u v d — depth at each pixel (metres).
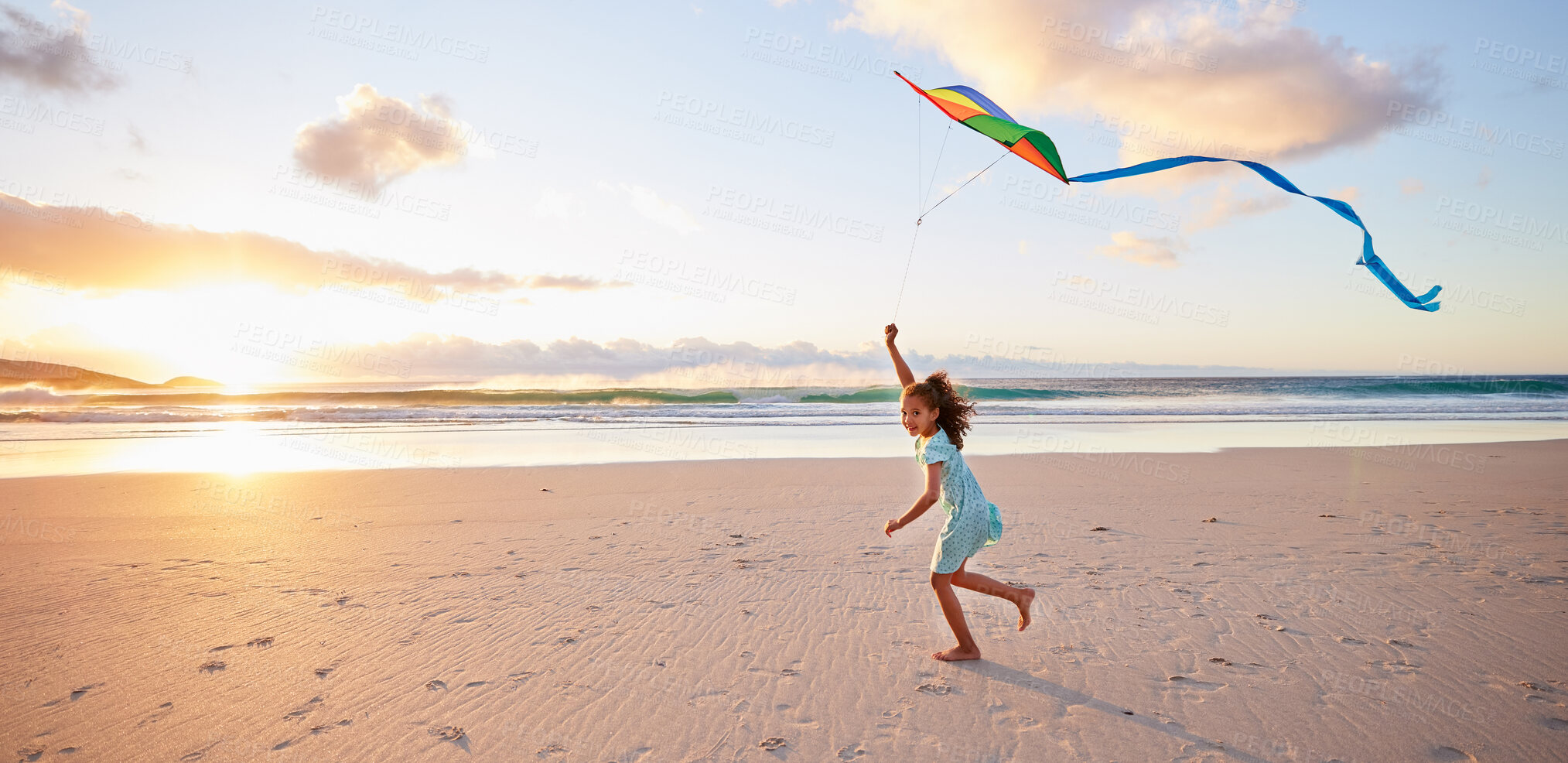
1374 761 2.59
